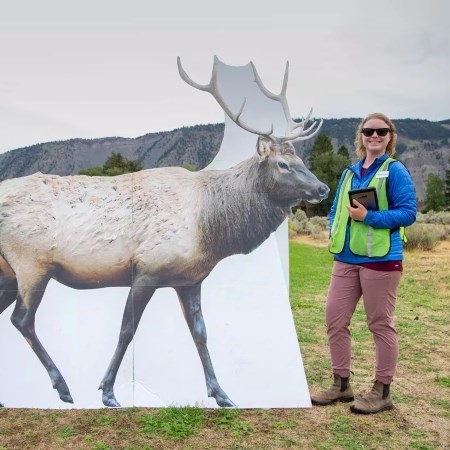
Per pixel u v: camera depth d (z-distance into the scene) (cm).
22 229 419
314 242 1531
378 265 367
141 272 416
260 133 423
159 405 400
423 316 743
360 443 335
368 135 376
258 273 420
